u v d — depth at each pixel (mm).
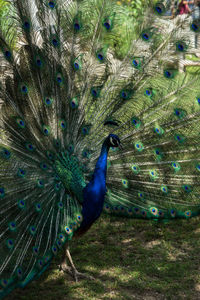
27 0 4480
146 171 4656
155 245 5078
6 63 4445
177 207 4484
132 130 4688
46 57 4605
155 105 4621
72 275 4379
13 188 4125
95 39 4672
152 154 4656
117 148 4715
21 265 3572
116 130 4742
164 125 4609
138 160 4680
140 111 4656
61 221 4070
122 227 5543
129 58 4590
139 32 4543
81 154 4691
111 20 4656
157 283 4250
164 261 4695
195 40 4398
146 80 4598
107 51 4699
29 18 4473
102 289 4129
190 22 4359
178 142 4598
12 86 4469
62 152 4508
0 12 6109
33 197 4141
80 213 4176
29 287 4152
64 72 4691
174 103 4598
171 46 4434
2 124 4422
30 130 4492
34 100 4562
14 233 3863
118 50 4676
